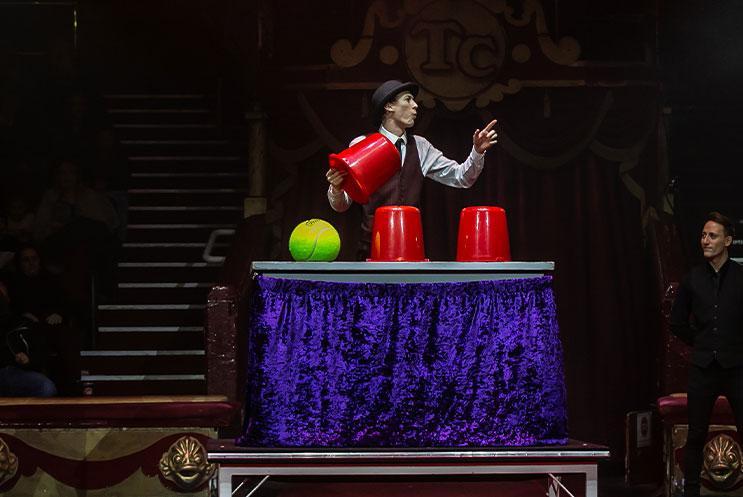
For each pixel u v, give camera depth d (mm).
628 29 11789
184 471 6215
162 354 10188
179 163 12625
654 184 10133
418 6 10086
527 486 5078
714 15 12281
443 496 4875
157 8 13930
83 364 10180
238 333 8922
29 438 6223
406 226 4340
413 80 10055
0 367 8453
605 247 9914
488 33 10062
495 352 4152
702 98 12344
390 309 4148
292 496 4934
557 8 11211
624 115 10109
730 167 12172
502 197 9938
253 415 4098
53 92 12844
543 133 10047
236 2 10805
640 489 7949
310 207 10148
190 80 14039
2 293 8602
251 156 10305
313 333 4121
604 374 9703
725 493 6914
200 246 11586
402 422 4105
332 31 10539
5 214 11445
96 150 12234
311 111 10203
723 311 6285
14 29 14492
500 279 4207
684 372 8031
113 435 6254
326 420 4098
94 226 10945
